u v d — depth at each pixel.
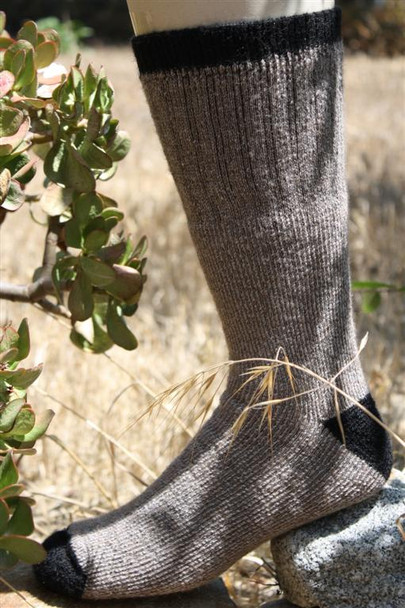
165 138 0.93
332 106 0.93
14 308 1.61
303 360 0.95
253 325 0.95
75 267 0.99
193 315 1.66
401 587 0.94
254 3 0.89
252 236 0.92
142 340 1.54
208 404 0.97
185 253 2.01
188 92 0.90
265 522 0.96
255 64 0.89
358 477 0.96
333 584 0.95
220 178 0.92
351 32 6.20
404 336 1.57
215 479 0.96
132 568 0.96
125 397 1.35
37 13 7.78
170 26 0.90
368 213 2.19
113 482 1.20
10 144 0.92
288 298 0.94
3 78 0.93
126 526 0.97
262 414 0.96
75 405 1.34
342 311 0.96
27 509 0.93
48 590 0.99
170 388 0.97
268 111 0.90
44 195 0.97
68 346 1.49
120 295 0.99
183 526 0.96
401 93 4.30
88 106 0.98
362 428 0.96
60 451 1.29
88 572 0.96
